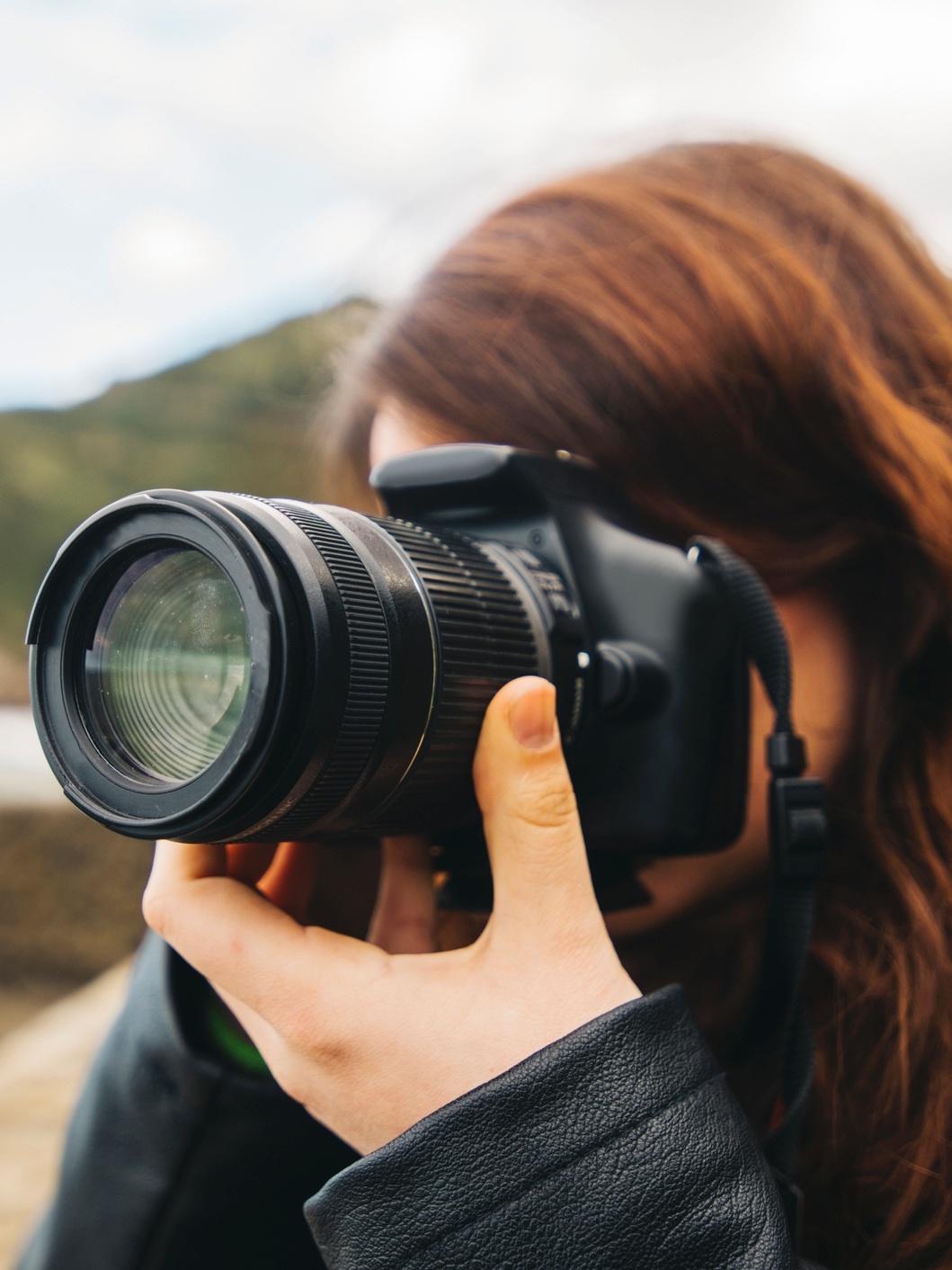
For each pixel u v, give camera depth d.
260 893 0.61
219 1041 0.82
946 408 0.80
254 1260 0.83
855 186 0.86
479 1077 0.53
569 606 0.67
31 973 2.51
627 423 0.75
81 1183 0.86
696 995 0.83
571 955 0.54
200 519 0.47
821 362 0.75
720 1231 0.48
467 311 0.81
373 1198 0.50
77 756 0.51
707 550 0.70
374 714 0.50
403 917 0.72
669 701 0.67
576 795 0.68
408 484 0.74
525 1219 0.48
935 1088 0.69
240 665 0.49
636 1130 0.49
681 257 0.77
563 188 0.86
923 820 0.75
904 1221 0.67
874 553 0.78
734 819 0.70
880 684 0.77
